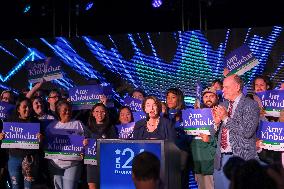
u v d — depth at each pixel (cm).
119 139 416
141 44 869
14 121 608
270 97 584
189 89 849
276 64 820
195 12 932
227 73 661
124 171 413
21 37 1027
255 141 471
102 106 605
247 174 212
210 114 549
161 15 973
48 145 582
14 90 916
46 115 675
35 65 731
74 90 694
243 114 466
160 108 525
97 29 1003
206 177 582
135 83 870
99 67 884
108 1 973
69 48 898
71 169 587
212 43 843
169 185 413
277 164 218
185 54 852
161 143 405
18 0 948
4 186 649
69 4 933
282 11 912
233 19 939
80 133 599
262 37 826
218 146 483
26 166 592
